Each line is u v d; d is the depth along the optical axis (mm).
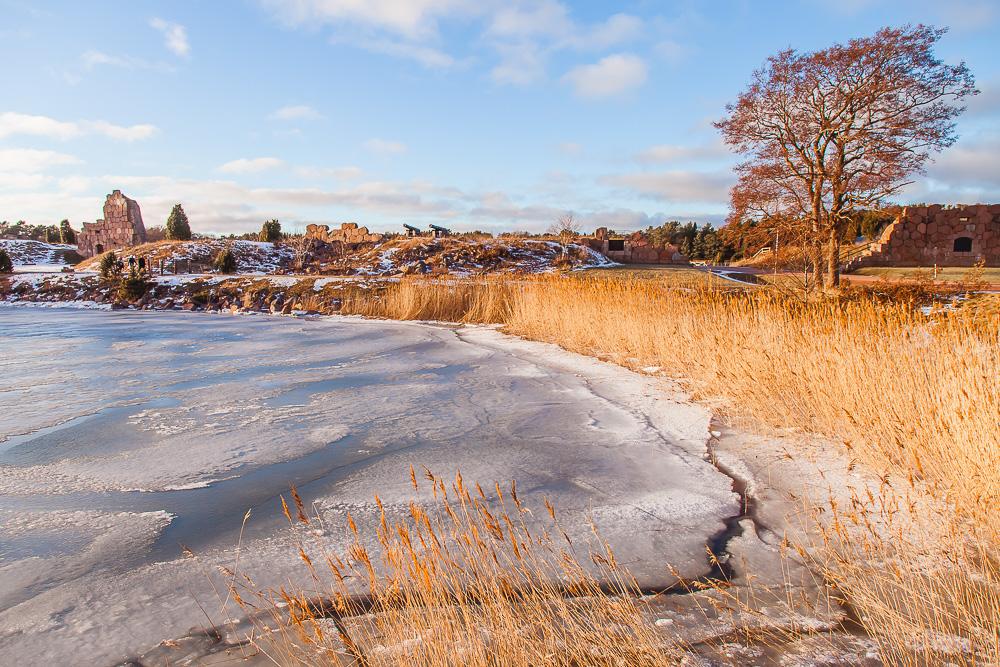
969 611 2535
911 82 20000
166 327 16188
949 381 4312
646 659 2266
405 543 2535
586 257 34188
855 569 2902
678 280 19141
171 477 4574
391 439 5559
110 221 50062
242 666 2332
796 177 21688
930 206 34281
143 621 2682
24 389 7859
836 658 2303
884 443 4398
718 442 5270
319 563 3184
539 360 10125
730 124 22562
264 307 21891
